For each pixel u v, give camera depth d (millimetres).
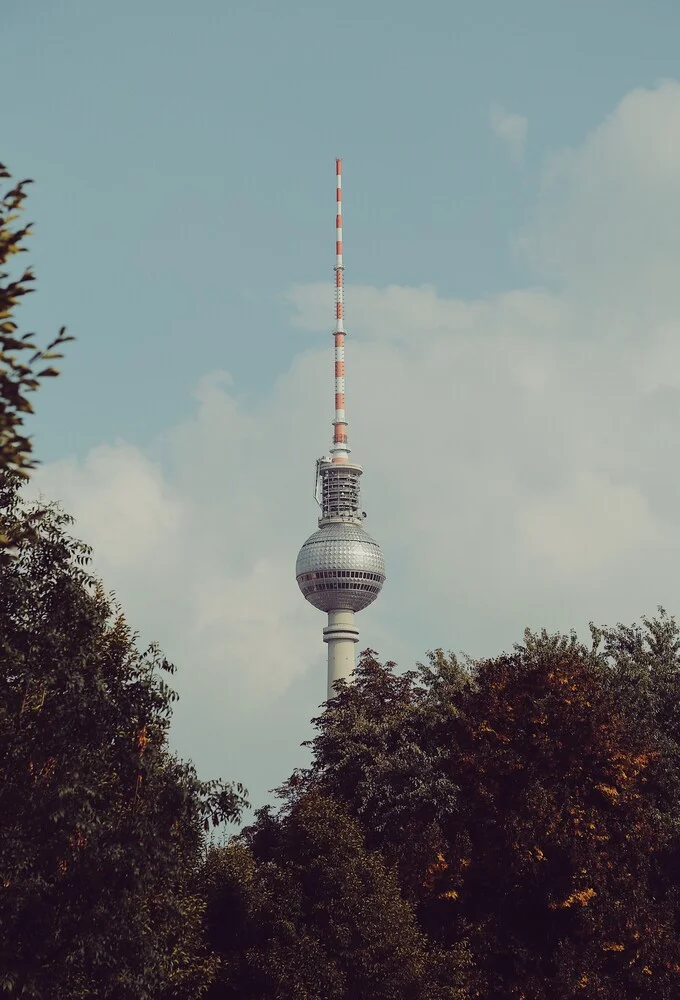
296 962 46219
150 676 35781
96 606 34719
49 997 31547
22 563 33688
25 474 18641
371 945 46906
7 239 18312
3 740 32625
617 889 51844
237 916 49906
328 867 48031
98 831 32781
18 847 31547
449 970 49656
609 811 53562
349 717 67062
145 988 33969
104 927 32750
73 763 32625
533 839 51281
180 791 35219
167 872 35188
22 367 18078
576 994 49656
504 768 53812
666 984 51688
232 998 48281
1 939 31641
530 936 53594
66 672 32938
